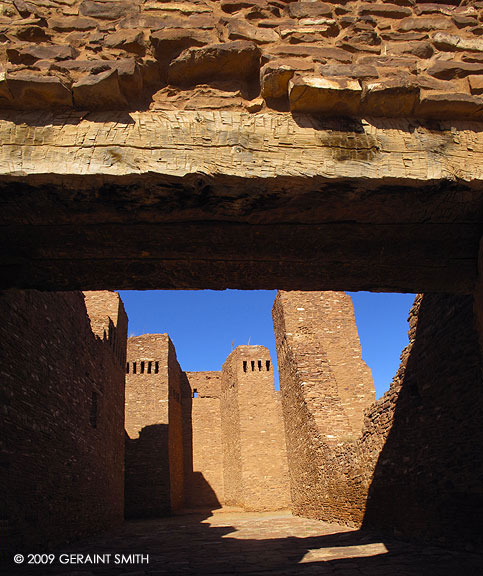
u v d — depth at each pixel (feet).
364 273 16.11
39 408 27.76
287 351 56.29
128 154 11.10
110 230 13.80
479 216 13.52
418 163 11.73
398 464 28.07
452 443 22.24
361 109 12.03
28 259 14.94
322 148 11.63
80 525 35.70
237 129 11.62
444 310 23.40
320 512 44.73
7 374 23.44
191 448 111.65
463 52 13.24
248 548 29.71
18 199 11.93
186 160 11.23
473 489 20.42
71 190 11.53
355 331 64.95
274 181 11.48
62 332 33.58
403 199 12.52
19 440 24.31
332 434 44.86
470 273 15.70
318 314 64.54
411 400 26.86
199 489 107.96
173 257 15.21
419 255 15.15
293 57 12.46
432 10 13.84
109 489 47.73
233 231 14.07
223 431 110.73
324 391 49.03
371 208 12.98
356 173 11.50
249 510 85.61
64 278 15.96
